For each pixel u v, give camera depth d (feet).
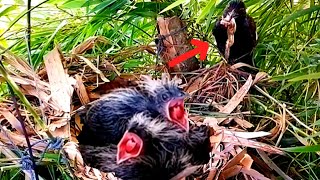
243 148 1.16
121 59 1.55
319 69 1.42
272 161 1.19
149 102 1.05
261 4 1.82
